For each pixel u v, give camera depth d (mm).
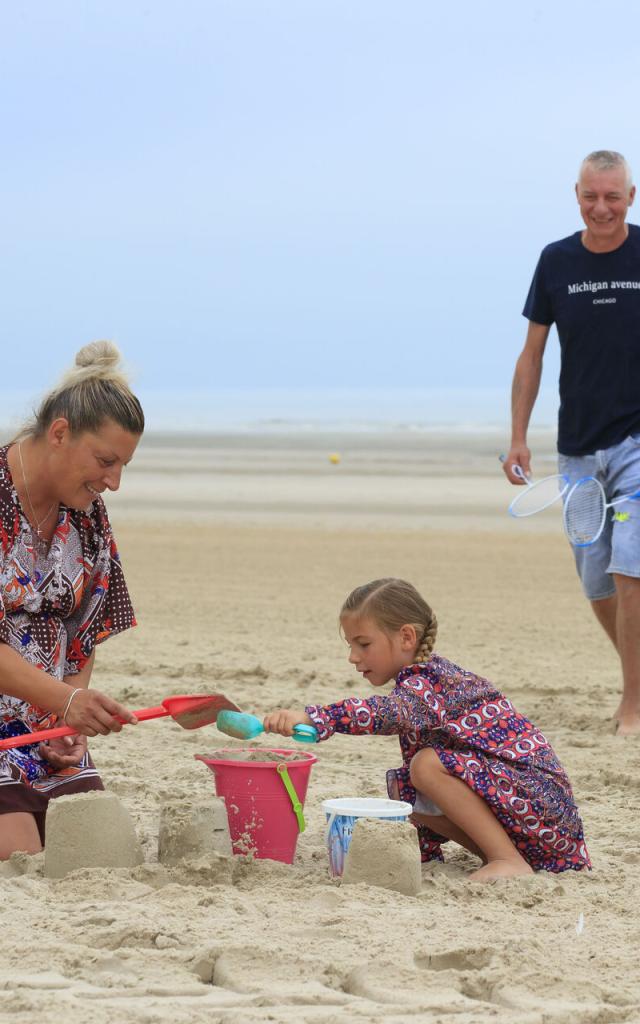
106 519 5348
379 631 4996
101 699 4848
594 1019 3459
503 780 4848
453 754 4875
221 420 84188
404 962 3768
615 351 7906
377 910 4281
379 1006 3482
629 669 7977
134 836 4852
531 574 15484
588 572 8312
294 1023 3342
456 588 14352
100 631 5430
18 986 3596
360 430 64938
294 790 4988
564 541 18672
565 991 3635
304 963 3754
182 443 49375
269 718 4809
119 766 6762
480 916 4273
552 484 27266
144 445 47500
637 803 6156
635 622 7922
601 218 7719
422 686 4945
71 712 4848
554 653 10688
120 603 5441
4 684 4859
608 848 5352
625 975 3766
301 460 38125
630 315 7852
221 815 4848
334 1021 3365
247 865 4770
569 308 7980
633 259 7840
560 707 8477
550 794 4898
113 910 4199
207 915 4191
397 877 4594
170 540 18703
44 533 5125
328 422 79000
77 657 5426
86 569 5262
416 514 22688
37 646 5141
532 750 4941
